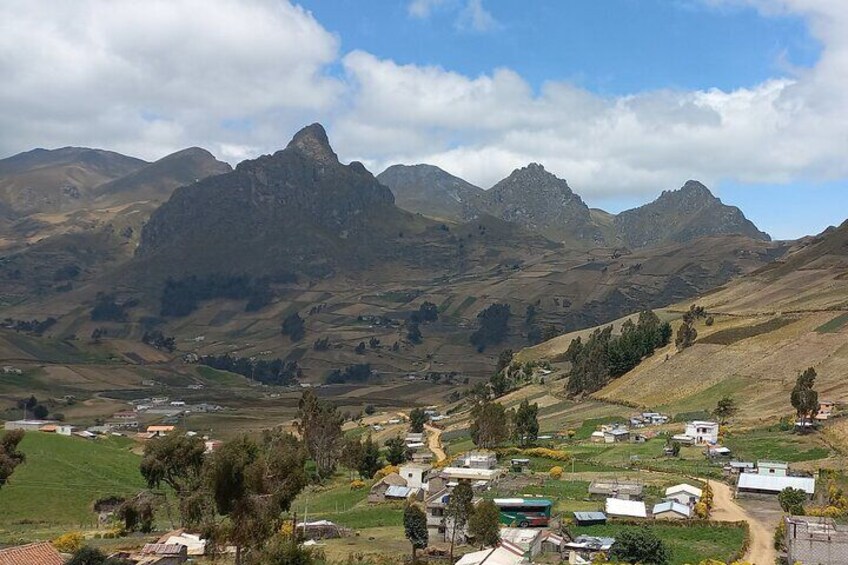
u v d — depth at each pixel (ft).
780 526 272.51
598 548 265.95
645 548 251.39
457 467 431.43
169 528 365.81
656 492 351.05
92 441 617.62
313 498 443.32
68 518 403.54
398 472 440.04
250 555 239.30
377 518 359.05
